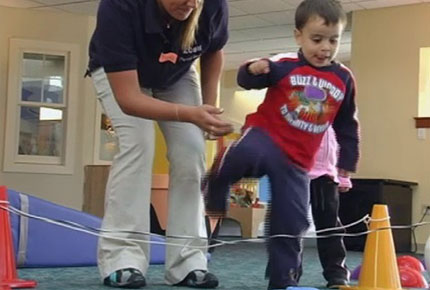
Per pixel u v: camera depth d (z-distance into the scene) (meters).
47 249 2.64
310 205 2.11
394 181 5.56
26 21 6.55
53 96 6.66
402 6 6.07
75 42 6.68
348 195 5.46
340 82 1.98
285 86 1.90
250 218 6.85
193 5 1.79
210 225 3.05
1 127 6.48
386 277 2.09
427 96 6.12
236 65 9.54
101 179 4.81
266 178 1.88
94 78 2.13
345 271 2.24
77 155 6.67
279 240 1.87
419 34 6.00
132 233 2.05
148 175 2.08
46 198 6.59
